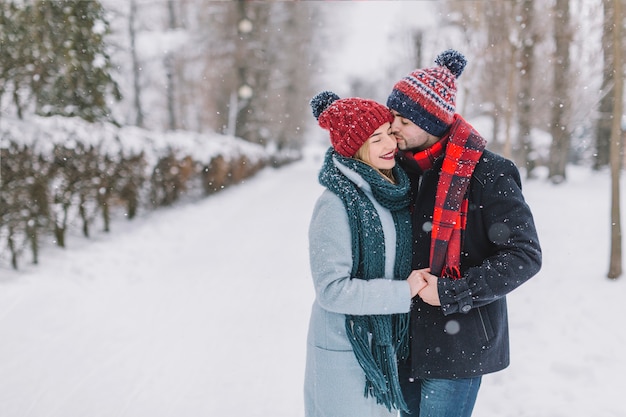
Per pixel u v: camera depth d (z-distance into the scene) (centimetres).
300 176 2377
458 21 1414
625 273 571
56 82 833
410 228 186
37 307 479
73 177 709
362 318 177
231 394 338
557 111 1511
